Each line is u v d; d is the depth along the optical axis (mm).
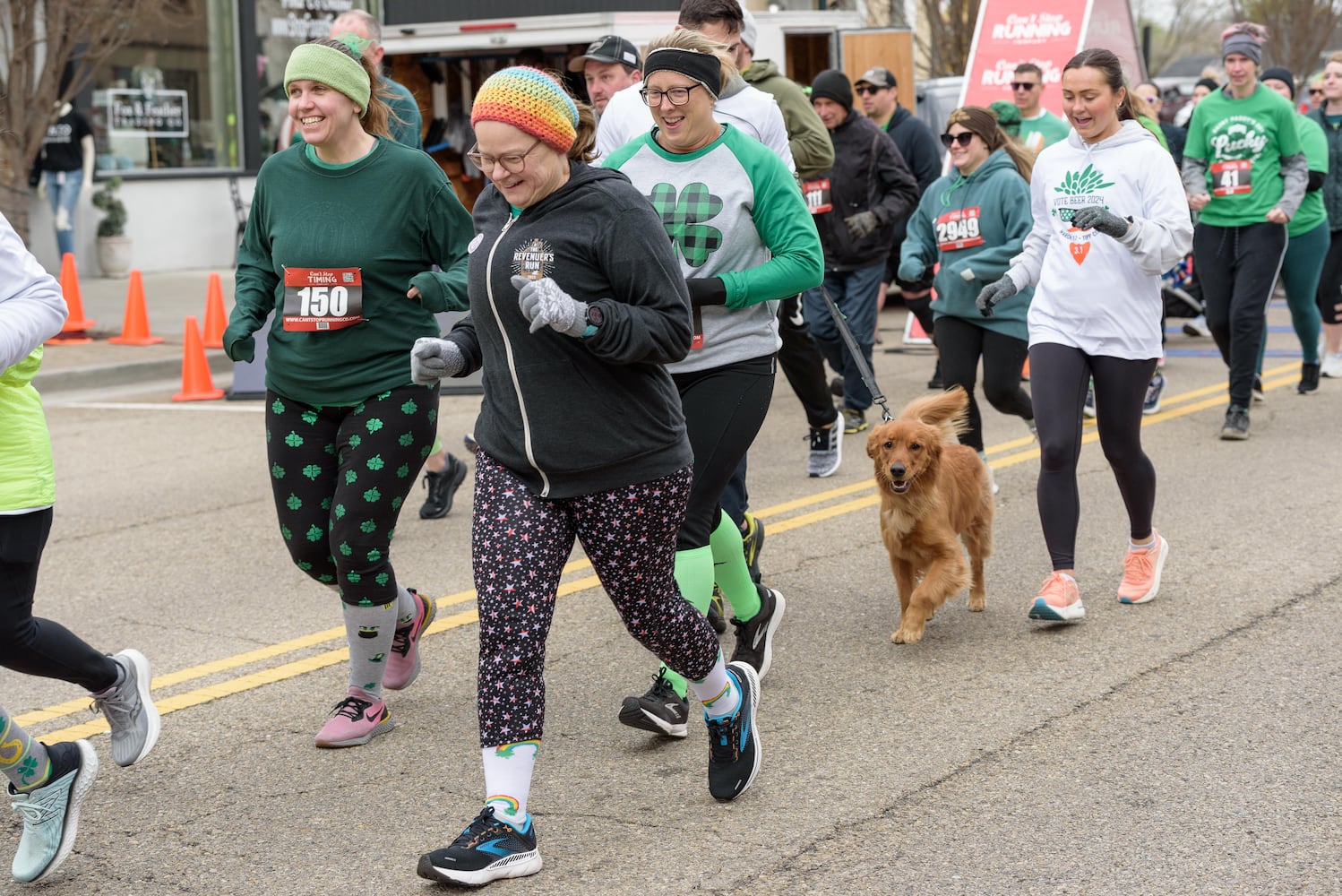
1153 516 7098
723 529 4605
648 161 4383
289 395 4348
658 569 3666
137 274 13273
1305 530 6734
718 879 3543
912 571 5520
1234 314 8781
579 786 4148
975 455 5707
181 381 12008
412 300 4344
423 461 4379
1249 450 8539
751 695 3986
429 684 5059
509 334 3477
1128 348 5430
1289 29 36750
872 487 7898
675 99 4211
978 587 5762
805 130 7520
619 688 4949
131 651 3992
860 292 9117
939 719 4582
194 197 19203
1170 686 4809
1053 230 5555
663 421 3578
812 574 6316
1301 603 5664
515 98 3340
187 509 7812
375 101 4465
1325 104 10539
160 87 18906
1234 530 6785
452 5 12180
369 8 21219
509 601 3506
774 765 4262
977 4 25156
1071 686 4844
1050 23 13727
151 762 4406
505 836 3520
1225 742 4324
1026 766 4188
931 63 26484
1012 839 3723
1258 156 8617
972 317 7008
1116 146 5410
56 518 7652
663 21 11836
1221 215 8797
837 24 14672
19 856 3598
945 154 15906
